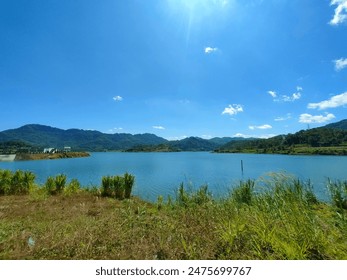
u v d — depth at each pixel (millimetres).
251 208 5457
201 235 4148
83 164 73000
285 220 4215
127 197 11016
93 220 5699
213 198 7738
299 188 6383
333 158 96875
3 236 4617
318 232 3564
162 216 6113
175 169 50781
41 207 7797
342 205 5871
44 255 3691
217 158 109625
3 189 11133
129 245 3955
